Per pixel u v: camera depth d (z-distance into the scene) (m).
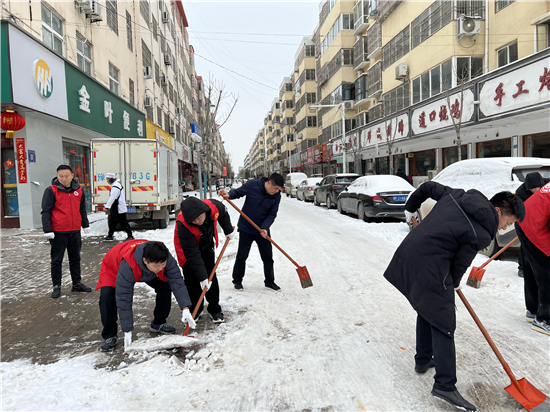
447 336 2.31
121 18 16.73
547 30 11.59
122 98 15.78
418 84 17.33
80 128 12.03
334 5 29.06
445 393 2.28
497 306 3.98
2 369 2.70
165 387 2.53
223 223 3.94
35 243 7.94
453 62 14.48
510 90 10.80
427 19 16.25
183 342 3.04
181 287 3.14
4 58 7.95
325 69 32.78
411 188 10.45
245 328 3.50
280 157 74.56
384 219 11.54
